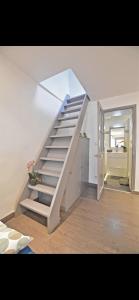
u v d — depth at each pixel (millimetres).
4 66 1753
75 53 1671
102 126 3096
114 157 4602
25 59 1796
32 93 2270
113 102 3008
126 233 1635
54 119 2871
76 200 2543
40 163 2469
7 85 1812
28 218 1948
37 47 1577
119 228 1730
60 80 3125
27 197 2193
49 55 1713
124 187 3348
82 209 2211
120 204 2389
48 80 2693
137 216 2008
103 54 1681
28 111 2199
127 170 4320
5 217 1856
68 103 3318
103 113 3184
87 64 1883
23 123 2105
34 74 2129
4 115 1797
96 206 2314
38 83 2400
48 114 2701
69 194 2225
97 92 2766
